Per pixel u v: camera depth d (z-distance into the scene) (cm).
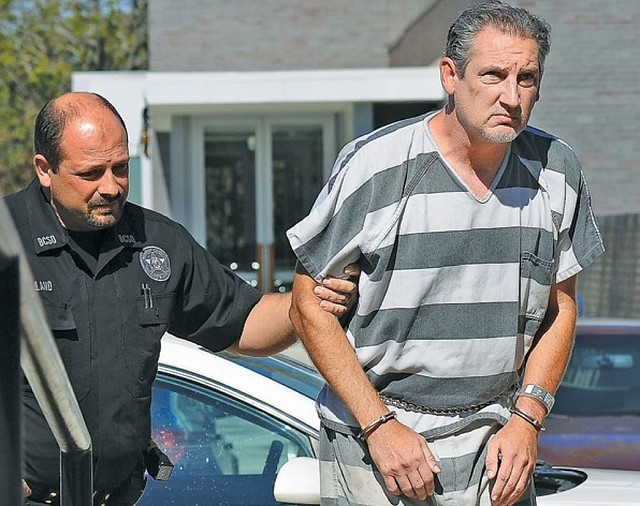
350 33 1855
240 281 379
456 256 329
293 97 1485
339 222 329
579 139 1524
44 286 337
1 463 182
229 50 1847
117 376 341
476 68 316
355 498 343
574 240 350
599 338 690
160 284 351
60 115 335
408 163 330
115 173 338
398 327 331
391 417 329
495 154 328
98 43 3381
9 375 180
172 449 388
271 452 387
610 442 620
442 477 335
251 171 1642
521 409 340
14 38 3388
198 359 392
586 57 1518
